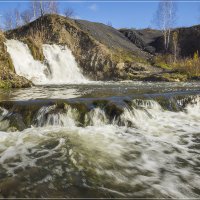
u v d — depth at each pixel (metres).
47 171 5.41
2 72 18.44
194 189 4.98
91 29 39.00
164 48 43.97
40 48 27.16
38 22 34.78
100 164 5.84
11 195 4.49
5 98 11.30
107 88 17.06
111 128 8.68
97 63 30.94
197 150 7.02
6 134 7.80
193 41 43.53
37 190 4.68
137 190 4.82
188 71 28.66
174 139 7.89
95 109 9.22
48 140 7.24
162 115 10.44
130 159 6.21
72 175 5.27
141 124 9.29
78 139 7.41
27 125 8.49
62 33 32.97
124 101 9.95
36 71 25.56
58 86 19.09
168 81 25.78
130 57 34.56
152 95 11.27
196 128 9.11
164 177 5.40
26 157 6.10
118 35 44.94
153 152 6.74
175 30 46.19
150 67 31.67
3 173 5.28
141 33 50.94
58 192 4.64
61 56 29.61
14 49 24.27
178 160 6.32
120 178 5.25
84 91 14.90
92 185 4.93
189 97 11.78
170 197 4.65
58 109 8.83
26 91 14.96
